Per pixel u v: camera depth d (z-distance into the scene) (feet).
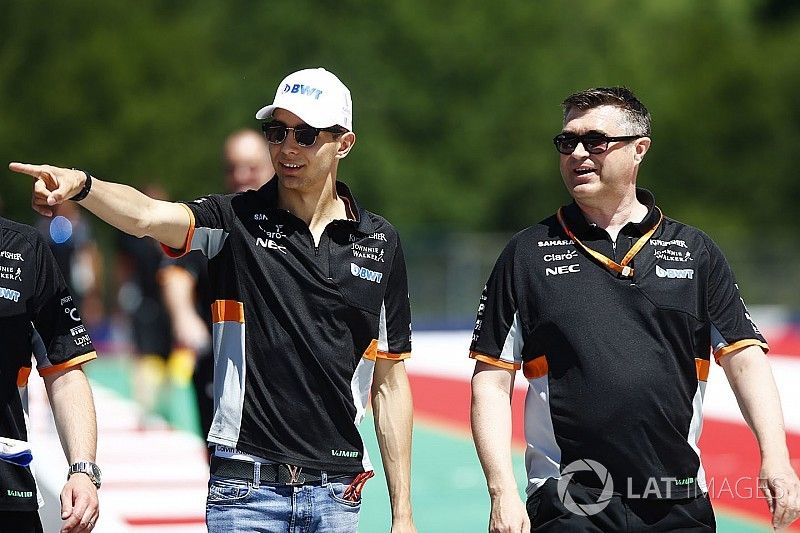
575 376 58.18
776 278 391.24
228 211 61.26
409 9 546.26
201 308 83.41
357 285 61.21
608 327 58.34
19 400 56.59
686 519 58.18
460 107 553.64
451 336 337.52
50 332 57.88
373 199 530.68
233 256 60.59
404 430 63.72
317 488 59.57
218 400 60.18
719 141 565.94
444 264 374.02
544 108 558.97
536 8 572.10
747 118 564.71
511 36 565.94
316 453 59.72
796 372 223.71
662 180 567.18
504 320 59.82
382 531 99.91
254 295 60.18
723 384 197.98
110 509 103.24
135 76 460.14
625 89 61.16
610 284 58.95
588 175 60.08
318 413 59.88
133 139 454.81
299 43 533.14
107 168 452.76
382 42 547.08
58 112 449.89
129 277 149.69
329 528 59.88
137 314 147.02
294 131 60.64
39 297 57.16
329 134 61.26
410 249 374.43
